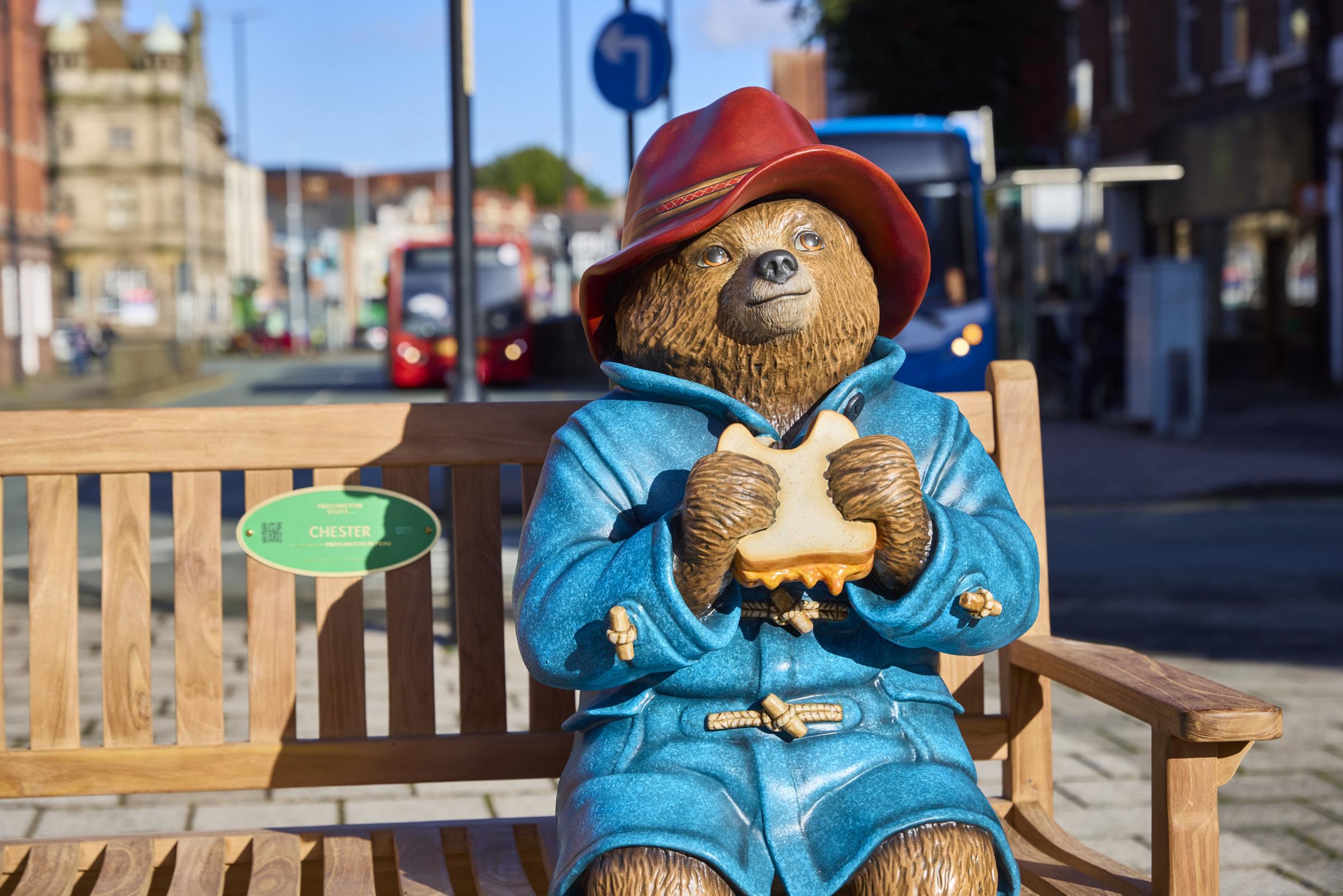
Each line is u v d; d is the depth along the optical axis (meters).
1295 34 21.02
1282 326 21.38
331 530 2.64
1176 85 24.09
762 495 1.86
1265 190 21.33
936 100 20.75
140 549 2.60
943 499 2.18
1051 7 21.03
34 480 2.57
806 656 2.06
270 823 3.85
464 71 6.31
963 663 2.78
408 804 4.03
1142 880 2.24
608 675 1.95
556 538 2.05
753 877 1.89
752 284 2.05
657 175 2.22
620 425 2.14
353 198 102.06
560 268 42.25
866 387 2.17
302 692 5.12
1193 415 15.04
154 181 68.25
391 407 2.66
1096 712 5.10
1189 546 9.29
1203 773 2.07
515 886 2.27
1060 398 17.64
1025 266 17.19
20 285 40.75
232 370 44.19
